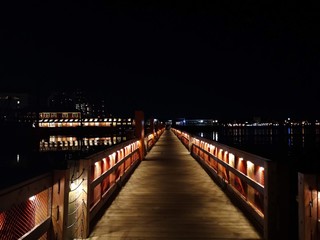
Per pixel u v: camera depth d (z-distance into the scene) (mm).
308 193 3596
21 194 2963
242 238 4977
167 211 6508
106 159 7000
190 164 14305
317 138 69438
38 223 3549
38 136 85438
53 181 3865
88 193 5035
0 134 83000
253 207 5738
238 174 6664
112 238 4996
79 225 4895
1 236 3002
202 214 6285
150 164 14320
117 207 6828
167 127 115562
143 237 5043
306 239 3559
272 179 4633
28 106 118375
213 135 120188
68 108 111375
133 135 15617
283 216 4594
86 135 95938
